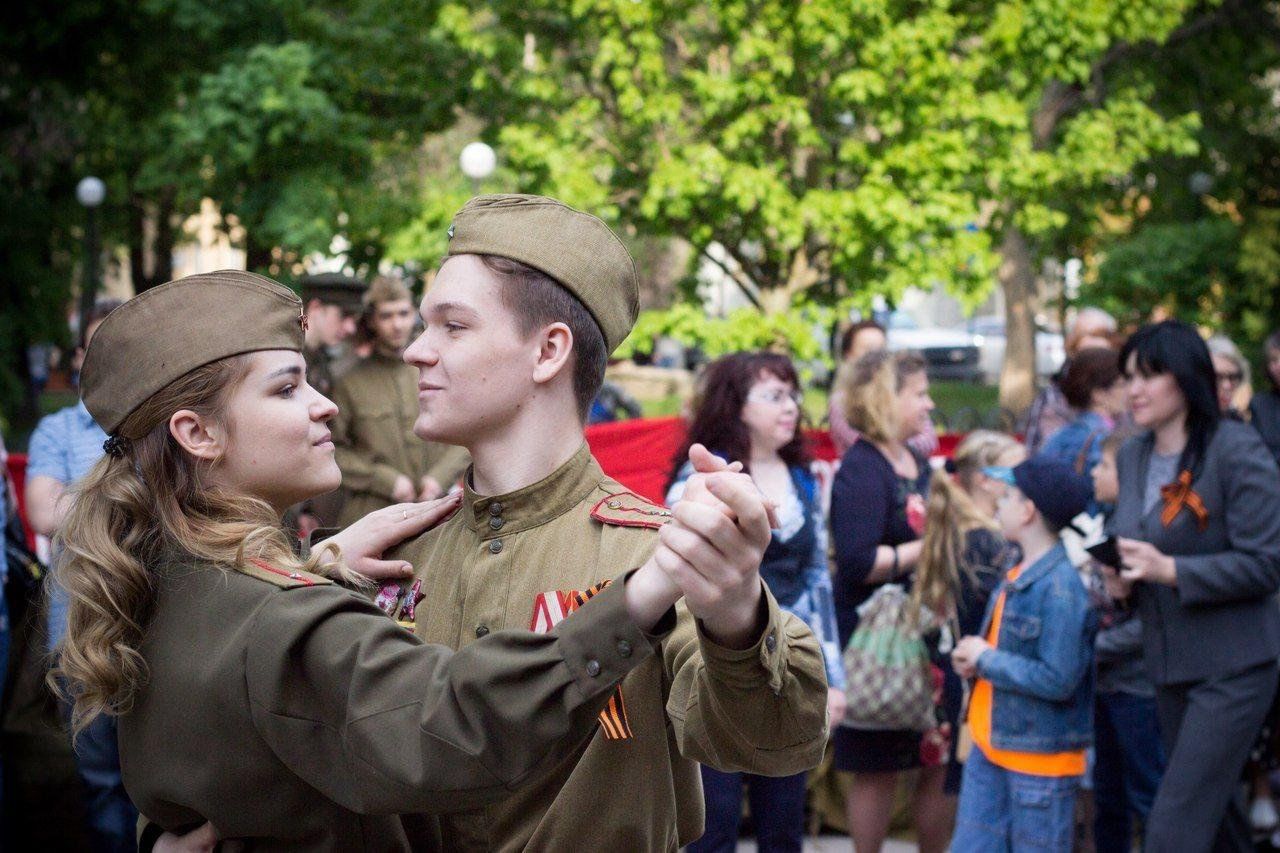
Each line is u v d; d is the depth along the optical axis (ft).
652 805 5.73
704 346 32.99
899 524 15.33
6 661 13.20
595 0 32.94
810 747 5.13
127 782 5.40
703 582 4.31
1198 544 13.08
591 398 6.25
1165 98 53.67
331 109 38.29
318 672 4.82
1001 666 13.21
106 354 5.47
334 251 41.57
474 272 5.98
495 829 5.89
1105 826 15.58
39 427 14.88
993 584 14.98
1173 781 13.07
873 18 31.86
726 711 4.91
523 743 4.34
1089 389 18.15
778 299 34.71
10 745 13.23
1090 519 15.44
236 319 5.46
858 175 35.29
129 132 50.80
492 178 37.29
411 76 38.40
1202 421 13.24
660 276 60.59
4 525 13.23
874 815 14.98
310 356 17.12
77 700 5.30
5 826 13.33
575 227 6.08
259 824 5.11
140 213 67.82
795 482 13.74
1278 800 15.07
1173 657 13.19
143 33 48.60
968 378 95.66
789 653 5.01
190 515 5.39
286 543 5.47
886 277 33.53
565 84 37.83
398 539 6.61
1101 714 15.39
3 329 52.42
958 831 13.82
